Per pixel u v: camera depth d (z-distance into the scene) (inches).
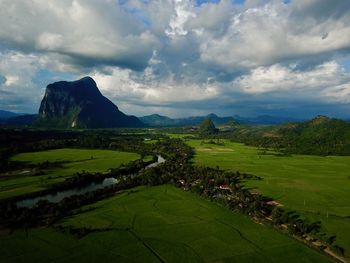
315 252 3553.2
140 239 3841.0
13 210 4510.3
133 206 5108.3
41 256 3353.8
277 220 4414.4
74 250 3511.3
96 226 4207.7
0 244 3609.7
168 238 3887.8
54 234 3902.6
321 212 4911.4
